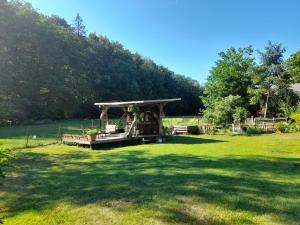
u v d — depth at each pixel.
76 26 91.62
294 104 37.31
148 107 22.50
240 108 32.75
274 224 5.72
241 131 27.28
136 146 19.67
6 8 41.62
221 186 8.32
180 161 12.95
